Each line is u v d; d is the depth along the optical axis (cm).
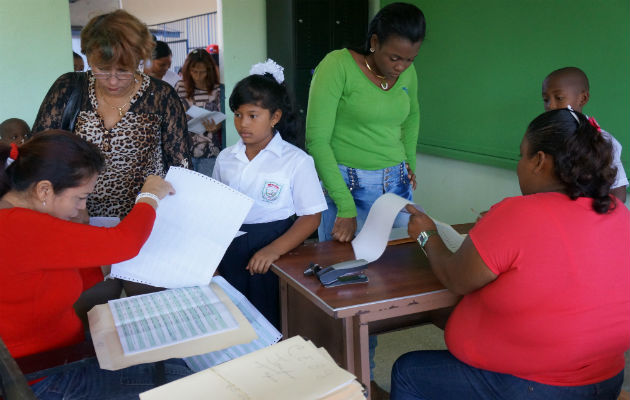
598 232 111
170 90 175
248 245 176
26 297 111
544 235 110
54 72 336
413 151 235
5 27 319
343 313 129
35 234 107
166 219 138
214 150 379
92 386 113
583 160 111
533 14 267
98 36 146
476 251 115
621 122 234
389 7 175
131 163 172
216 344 109
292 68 361
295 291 171
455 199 346
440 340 253
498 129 298
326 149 189
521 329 116
